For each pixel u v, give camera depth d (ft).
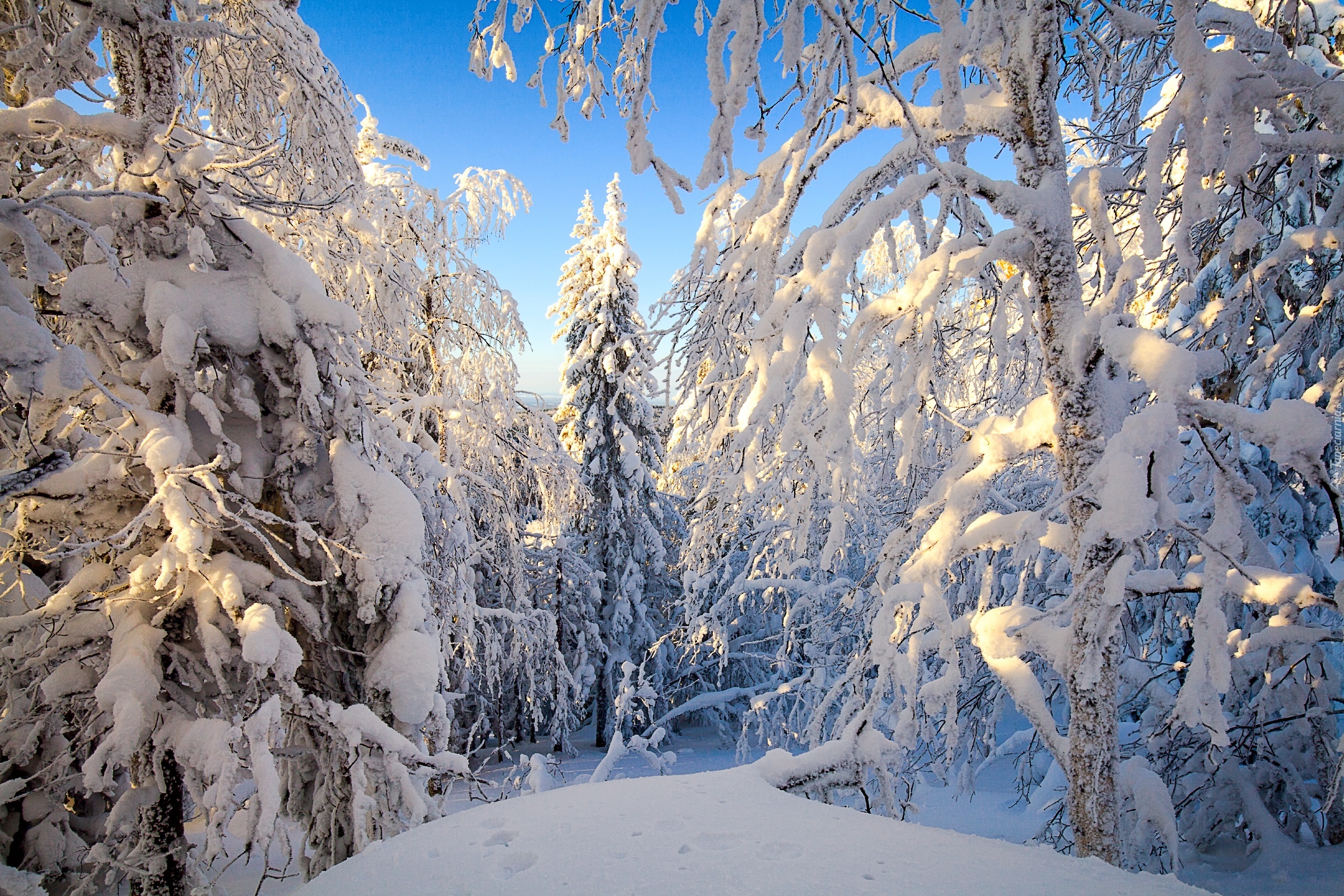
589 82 9.78
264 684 13.65
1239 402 17.58
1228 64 10.86
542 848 8.39
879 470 20.77
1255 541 13.92
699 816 9.25
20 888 12.44
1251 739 17.75
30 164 15.42
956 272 11.80
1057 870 7.56
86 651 13.39
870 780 12.99
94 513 13.39
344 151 21.77
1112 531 9.19
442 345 31.53
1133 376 17.26
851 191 13.39
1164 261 19.24
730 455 14.29
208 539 13.48
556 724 36.14
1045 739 12.33
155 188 13.97
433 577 21.27
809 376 11.97
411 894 7.60
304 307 14.60
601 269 55.52
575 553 51.55
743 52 8.50
